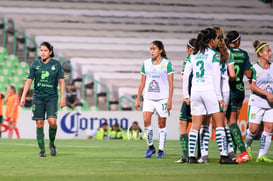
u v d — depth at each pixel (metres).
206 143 27.28
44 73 31.80
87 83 75.25
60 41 79.56
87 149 41.00
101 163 27.70
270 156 34.69
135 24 82.06
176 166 25.75
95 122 62.09
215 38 26.23
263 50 29.61
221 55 26.72
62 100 32.41
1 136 62.25
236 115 29.02
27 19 80.44
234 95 28.77
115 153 36.41
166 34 81.56
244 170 23.75
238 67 29.20
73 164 27.12
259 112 29.95
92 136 61.94
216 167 25.09
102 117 62.25
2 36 78.44
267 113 29.70
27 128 62.34
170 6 83.75
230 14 84.12
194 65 26.11
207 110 26.22
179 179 20.23
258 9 84.88
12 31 78.88
